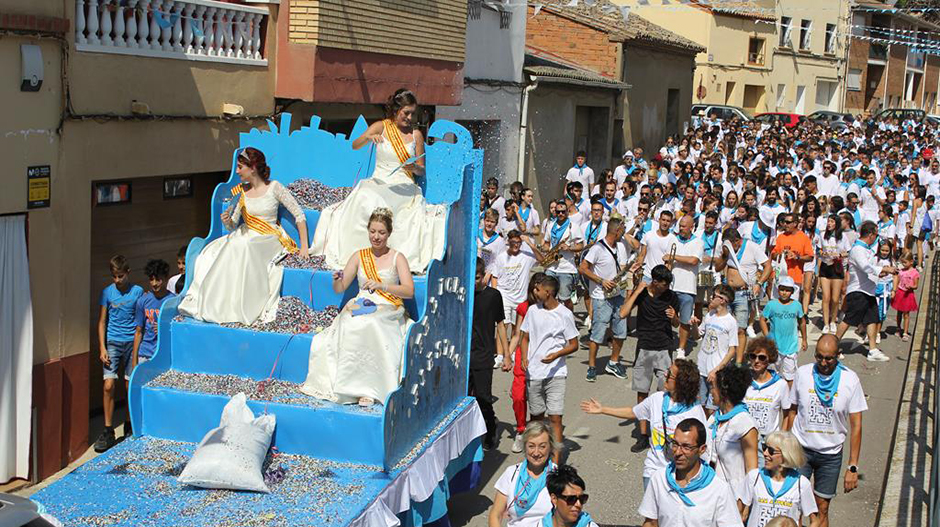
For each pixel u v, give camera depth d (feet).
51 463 32.12
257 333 26.37
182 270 34.32
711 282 44.93
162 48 36.37
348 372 24.90
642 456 34.96
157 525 21.13
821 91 177.58
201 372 26.86
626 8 100.73
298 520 21.49
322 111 47.80
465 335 30.89
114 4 33.73
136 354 33.45
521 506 22.29
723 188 71.77
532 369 32.99
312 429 24.44
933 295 57.88
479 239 45.93
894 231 59.52
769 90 161.79
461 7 55.47
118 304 33.37
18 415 30.81
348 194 30.99
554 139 79.46
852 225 49.37
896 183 71.87
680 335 44.32
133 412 25.49
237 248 27.43
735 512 20.74
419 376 26.43
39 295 31.30
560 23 91.91
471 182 30.81
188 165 37.99
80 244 32.91
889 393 42.78
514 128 73.10
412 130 30.19
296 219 29.19
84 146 32.63
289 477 23.56
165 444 25.29
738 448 24.99
